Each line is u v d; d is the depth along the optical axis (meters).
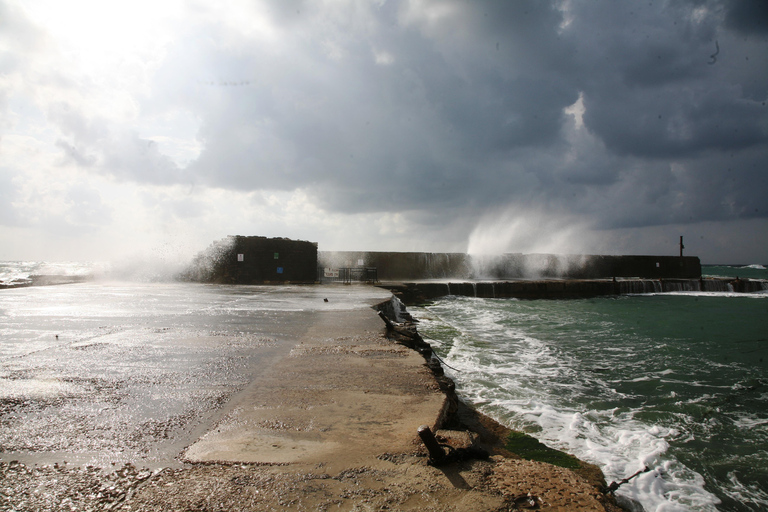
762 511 3.47
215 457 2.46
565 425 5.09
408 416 3.18
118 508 1.93
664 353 9.95
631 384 7.25
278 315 8.85
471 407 5.61
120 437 2.74
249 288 17.73
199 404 3.40
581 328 13.66
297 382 4.03
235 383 3.99
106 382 3.98
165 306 10.50
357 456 2.50
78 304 10.85
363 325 7.52
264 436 2.78
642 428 5.16
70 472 2.27
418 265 29.38
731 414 5.80
